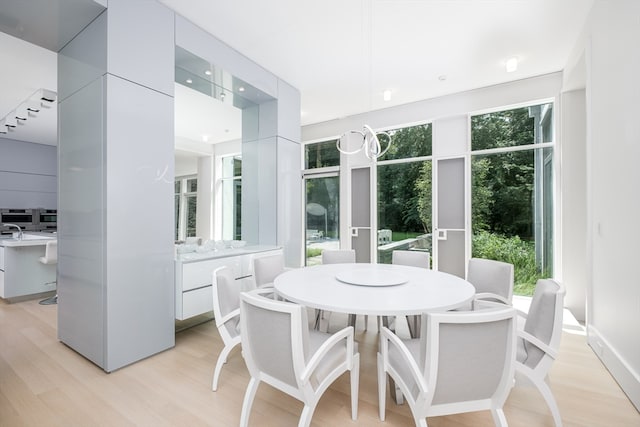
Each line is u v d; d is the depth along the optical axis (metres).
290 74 3.96
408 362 1.40
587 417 1.75
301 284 2.18
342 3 2.63
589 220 2.71
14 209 6.39
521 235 4.10
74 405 1.88
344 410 1.83
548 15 2.75
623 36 2.09
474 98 4.32
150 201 2.54
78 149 2.54
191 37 2.90
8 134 6.03
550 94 3.83
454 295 1.88
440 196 4.60
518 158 4.13
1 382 2.14
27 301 4.16
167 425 1.71
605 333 2.39
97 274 2.35
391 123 4.99
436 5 2.64
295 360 1.38
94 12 2.28
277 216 4.12
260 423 1.71
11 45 3.07
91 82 2.39
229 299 2.14
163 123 2.64
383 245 5.11
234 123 5.77
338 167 5.55
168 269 2.69
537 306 1.69
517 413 1.79
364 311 1.62
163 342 2.65
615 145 2.21
